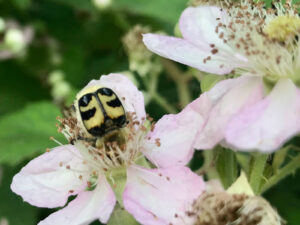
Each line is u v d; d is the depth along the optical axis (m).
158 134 0.05
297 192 0.06
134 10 0.07
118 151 0.05
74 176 0.05
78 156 0.05
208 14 0.05
